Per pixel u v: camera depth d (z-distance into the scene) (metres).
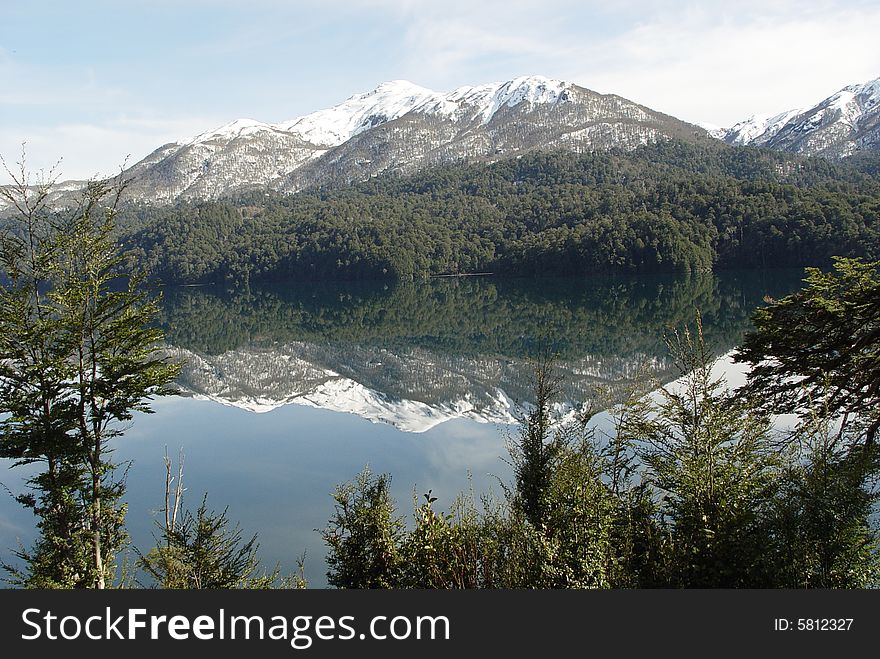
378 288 137.62
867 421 13.36
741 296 84.44
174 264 162.88
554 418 16.86
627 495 11.80
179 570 12.80
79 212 15.83
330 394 44.66
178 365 16.77
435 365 56.16
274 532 18.19
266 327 83.88
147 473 24.12
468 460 24.86
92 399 15.26
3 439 14.62
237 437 30.25
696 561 10.02
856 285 15.16
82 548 15.06
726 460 10.73
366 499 12.70
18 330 14.63
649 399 12.57
